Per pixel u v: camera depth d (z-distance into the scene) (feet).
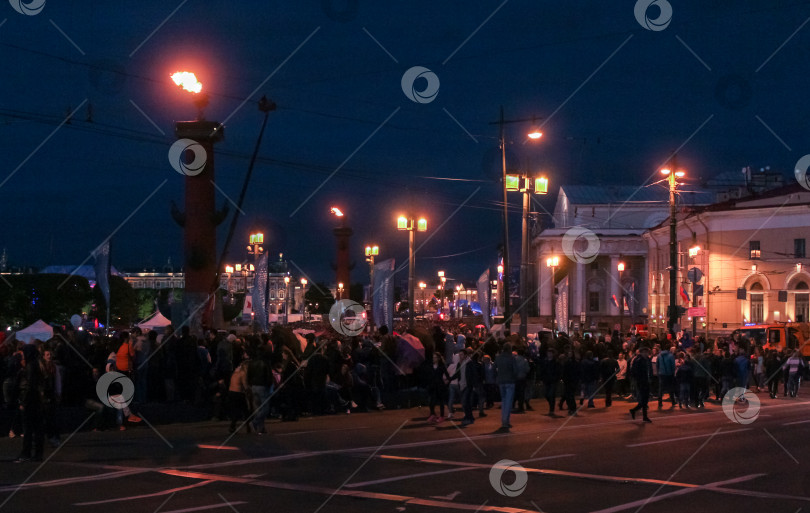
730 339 151.94
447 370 76.23
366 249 193.57
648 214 353.31
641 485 40.45
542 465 47.11
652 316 289.12
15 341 68.59
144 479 41.68
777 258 225.97
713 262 236.22
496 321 166.30
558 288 166.91
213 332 83.87
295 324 221.66
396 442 58.34
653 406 98.27
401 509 34.40
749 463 48.37
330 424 72.18
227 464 46.88
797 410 91.61
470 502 35.96
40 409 48.60
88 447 55.11
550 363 84.48
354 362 86.79
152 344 74.95
